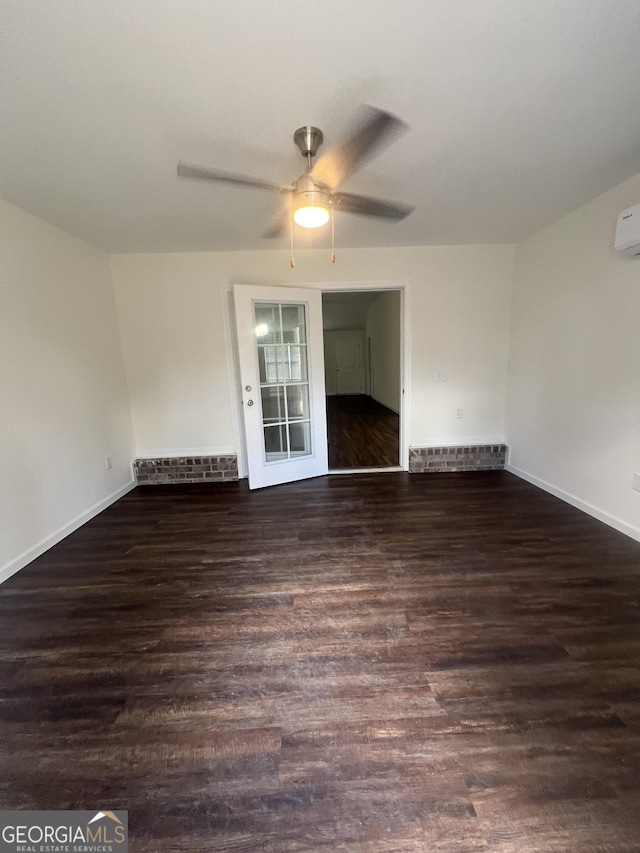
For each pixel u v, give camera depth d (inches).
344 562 90.1
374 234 126.4
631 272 93.7
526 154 77.9
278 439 149.0
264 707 53.4
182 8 43.7
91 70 51.8
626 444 98.0
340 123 65.1
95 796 43.0
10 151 70.9
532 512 114.7
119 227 111.7
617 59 52.5
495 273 145.6
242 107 60.4
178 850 38.1
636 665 58.9
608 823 39.3
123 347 145.6
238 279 143.1
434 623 69.0
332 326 400.5
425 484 142.6
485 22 46.5
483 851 37.4
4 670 61.3
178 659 62.5
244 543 101.3
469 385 153.4
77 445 116.1
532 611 71.3
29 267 98.8
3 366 89.7
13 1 42.0
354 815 40.6
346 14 45.1
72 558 96.2
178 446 153.6
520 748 46.9
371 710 52.4
